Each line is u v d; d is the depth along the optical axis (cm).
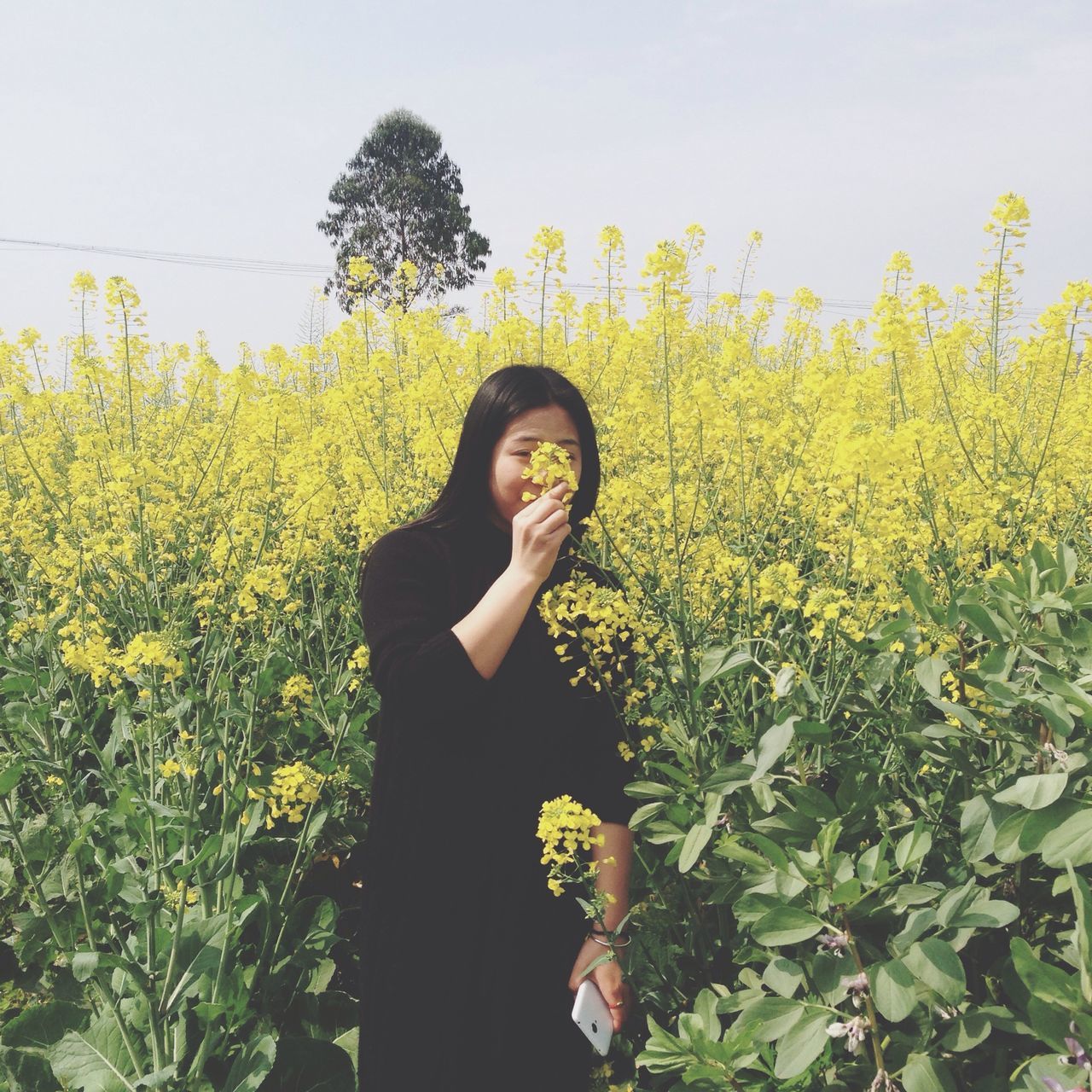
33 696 278
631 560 261
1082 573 300
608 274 367
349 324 579
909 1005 129
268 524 307
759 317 679
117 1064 197
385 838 166
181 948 197
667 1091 181
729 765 168
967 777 180
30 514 448
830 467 280
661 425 334
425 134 3173
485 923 161
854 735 212
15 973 253
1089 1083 117
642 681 207
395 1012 161
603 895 158
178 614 311
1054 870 173
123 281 384
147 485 326
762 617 265
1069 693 145
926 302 349
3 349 481
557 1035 163
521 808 164
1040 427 474
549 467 155
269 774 254
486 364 420
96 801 303
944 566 259
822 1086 154
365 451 419
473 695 150
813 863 149
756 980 172
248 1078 189
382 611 163
